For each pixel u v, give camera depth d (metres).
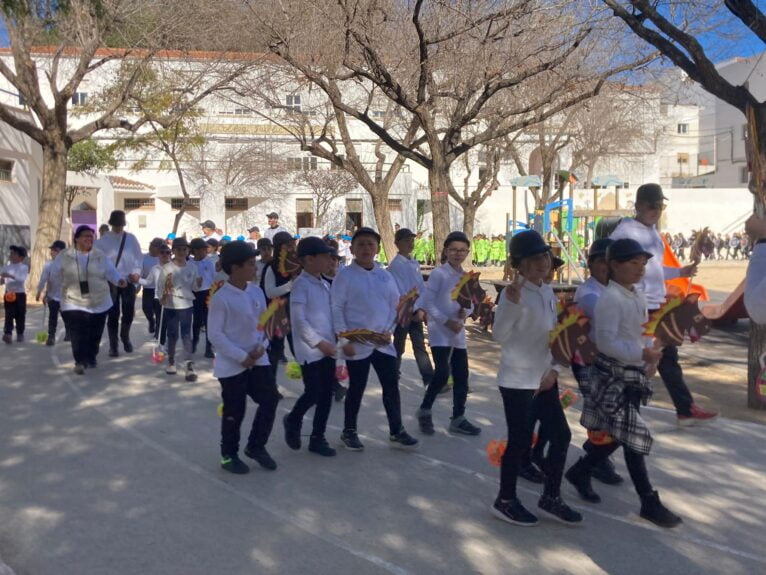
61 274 10.30
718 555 4.74
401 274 9.02
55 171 20.56
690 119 51.50
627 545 4.86
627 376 5.07
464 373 7.40
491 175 32.69
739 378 10.45
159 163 42.38
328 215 43.06
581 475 5.59
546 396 5.18
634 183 40.41
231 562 4.57
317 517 5.30
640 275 5.01
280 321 6.04
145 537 4.94
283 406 8.69
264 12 13.52
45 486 5.92
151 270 13.55
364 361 6.70
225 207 43.09
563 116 28.77
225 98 20.42
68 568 4.49
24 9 14.98
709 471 6.34
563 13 12.12
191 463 6.51
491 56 13.02
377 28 13.54
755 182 7.21
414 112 13.30
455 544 4.86
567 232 17.77
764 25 8.30
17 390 9.37
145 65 21.00
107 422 7.88
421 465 6.48
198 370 10.78
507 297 4.96
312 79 13.46
